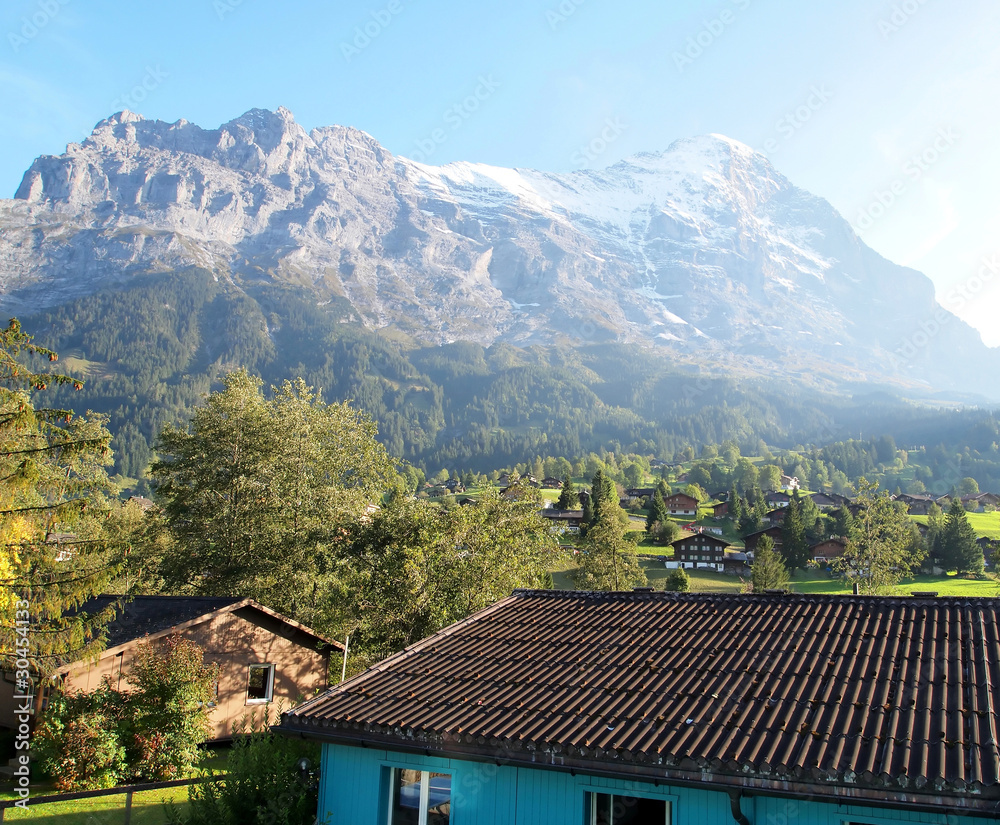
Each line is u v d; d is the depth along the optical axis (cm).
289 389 3950
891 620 1272
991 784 798
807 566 10094
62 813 1653
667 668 1220
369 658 2852
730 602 1483
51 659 1758
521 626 1522
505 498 3172
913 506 15238
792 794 881
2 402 1773
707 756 931
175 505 3678
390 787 1195
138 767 1920
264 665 2500
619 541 7394
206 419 3703
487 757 1061
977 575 9256
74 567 1838
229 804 1255
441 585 2628
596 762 1000
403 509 3170
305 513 3522
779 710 1026
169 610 2559
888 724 949
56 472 2217
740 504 14512
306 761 1311
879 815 897
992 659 1084
